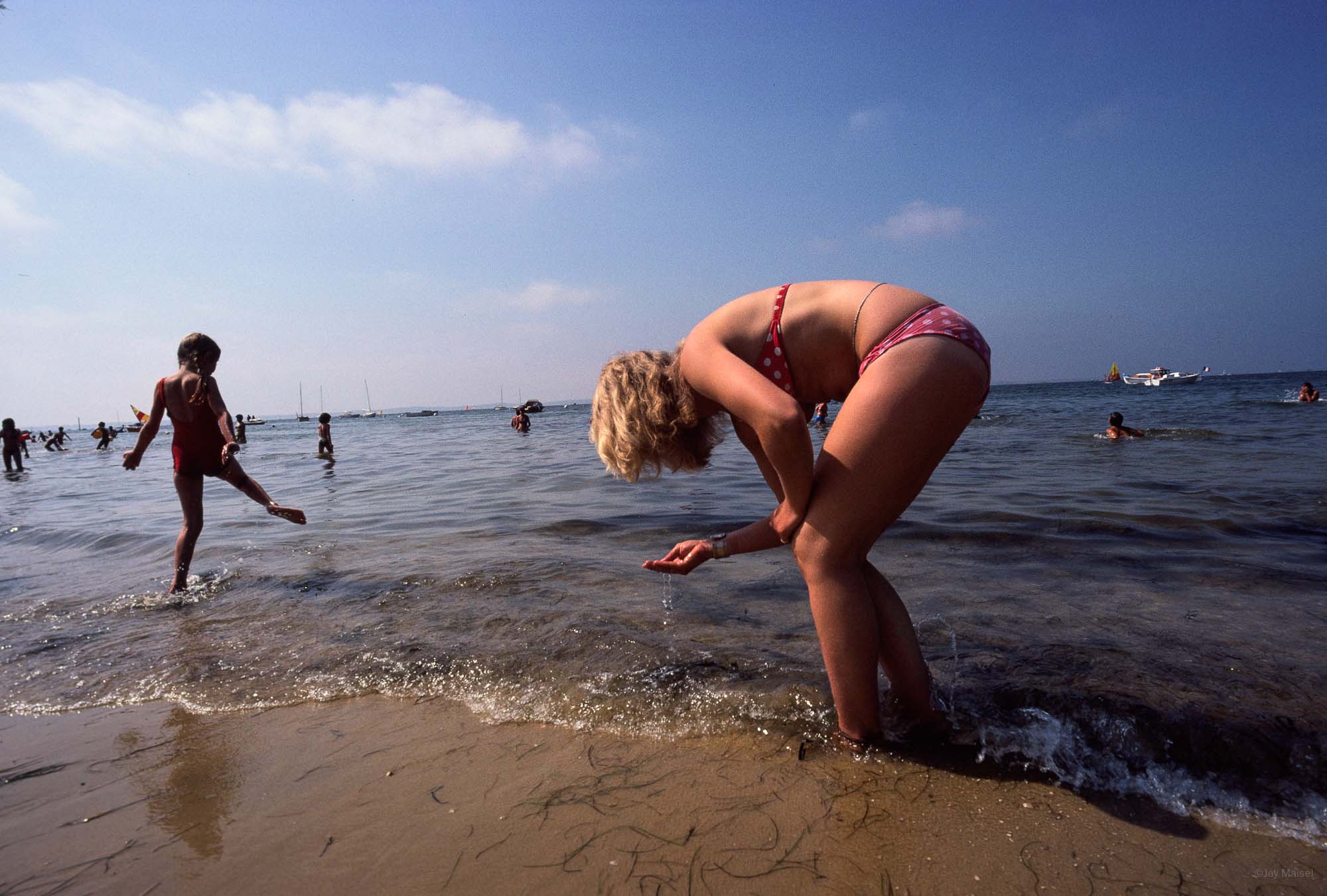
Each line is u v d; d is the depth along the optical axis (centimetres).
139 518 725
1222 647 256
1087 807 168
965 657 252
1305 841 153
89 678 267
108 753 207
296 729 220
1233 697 212
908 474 181
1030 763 187
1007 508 554
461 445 2061
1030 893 138
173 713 235
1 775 195
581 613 321
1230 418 1823
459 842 158
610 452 203
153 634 319
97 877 150
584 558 441
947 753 193
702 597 347
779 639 284
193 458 411
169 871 151
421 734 214
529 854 154
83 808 177
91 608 367
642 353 205
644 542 492
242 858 154
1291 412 2038
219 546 534
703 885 142
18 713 239
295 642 300
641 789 180
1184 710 203
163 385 412
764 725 212
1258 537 438
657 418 195
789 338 196
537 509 659
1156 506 543
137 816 173
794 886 142
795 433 171
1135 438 1268
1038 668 240
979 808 168
